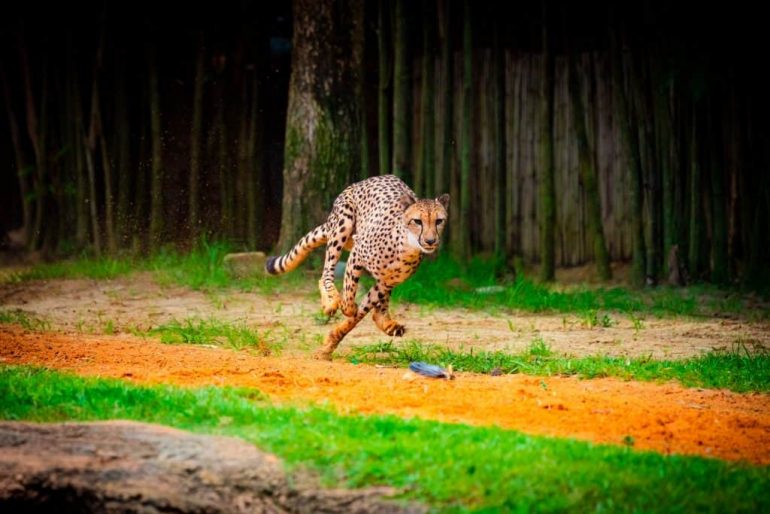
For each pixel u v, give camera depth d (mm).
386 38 19484
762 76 17500
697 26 17484
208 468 6922
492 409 8750
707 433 8211
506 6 19625
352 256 11852
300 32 18547
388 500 6574
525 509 6344
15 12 21953
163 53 21625
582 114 18875
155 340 12773
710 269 18094
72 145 21953
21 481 6836
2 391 8742
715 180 17766
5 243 23281
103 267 19172
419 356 11570
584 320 14695
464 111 19219
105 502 6793
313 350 12359
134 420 8070
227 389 8953
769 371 10531
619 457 7129
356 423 7816
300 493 6707
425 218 10961
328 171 18469
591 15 19234
